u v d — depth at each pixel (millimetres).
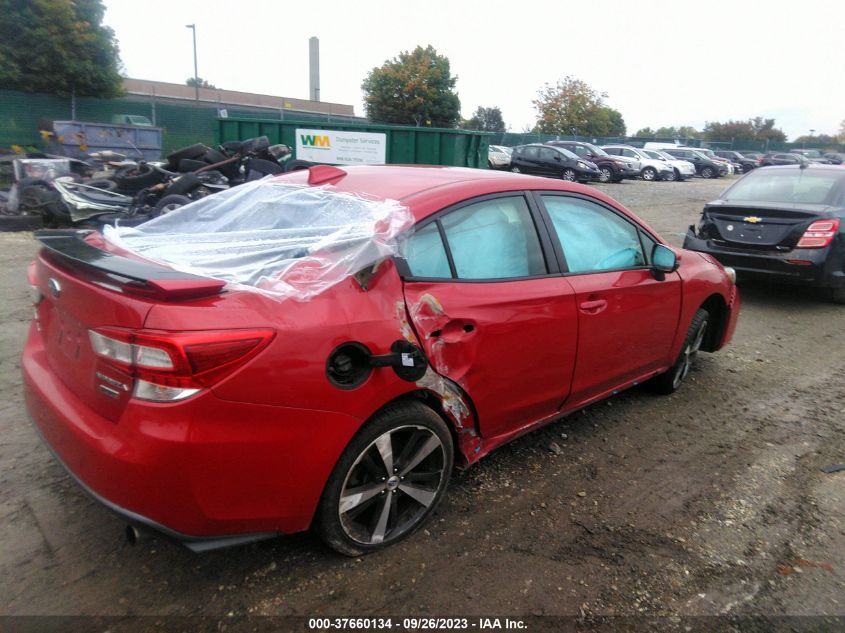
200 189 9477
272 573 2691
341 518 2619
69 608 2447
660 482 3570
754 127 84562
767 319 7133
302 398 2314
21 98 19672
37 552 2736
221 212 3371
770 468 3773
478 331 2932
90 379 2324
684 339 4512
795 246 7180
